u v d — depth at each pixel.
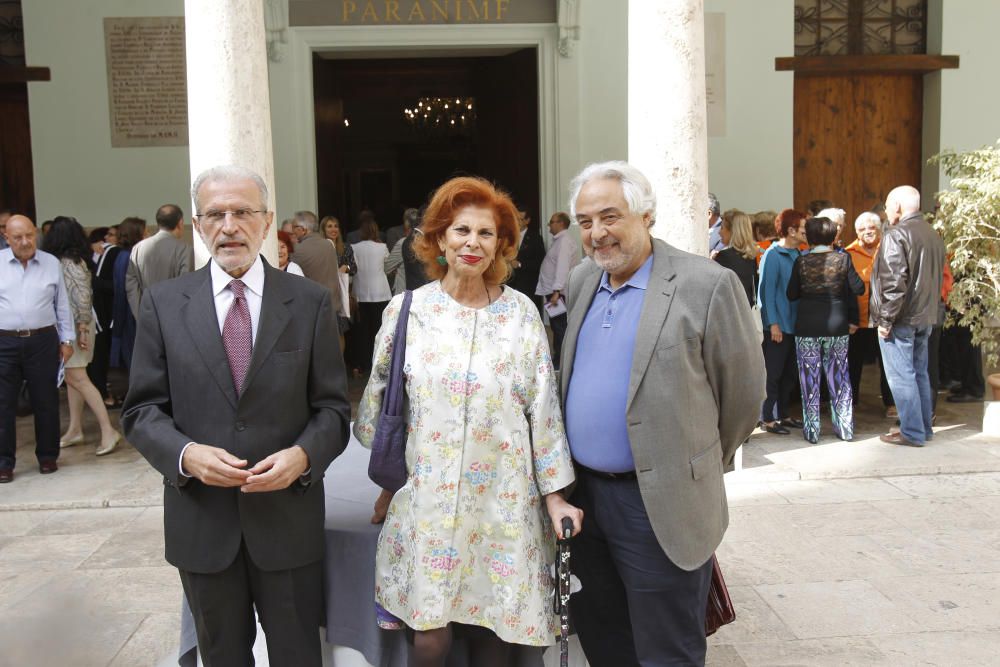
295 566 2.55
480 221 2.47
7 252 5.96
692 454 2.56
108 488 5.80
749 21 10.93
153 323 2.53
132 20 10.55
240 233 2.47
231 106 4.17
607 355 2.64
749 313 2.61
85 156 10.70
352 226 21.92
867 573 4.33
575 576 2.87
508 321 2.57
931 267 6.20
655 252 2.66
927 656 3.53
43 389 6.10
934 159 6.93
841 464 6.01
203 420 2.47
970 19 11.02
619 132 10.98
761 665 3.49
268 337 2.49
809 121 11.45
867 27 11.32
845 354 6.58
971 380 7.92
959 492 5.51
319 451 2.49
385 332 2.58
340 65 12.77
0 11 10.85
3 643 2.70
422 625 2.45
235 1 4.15
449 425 2.48
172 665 3.48
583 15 10.79
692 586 2.62
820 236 6.51
